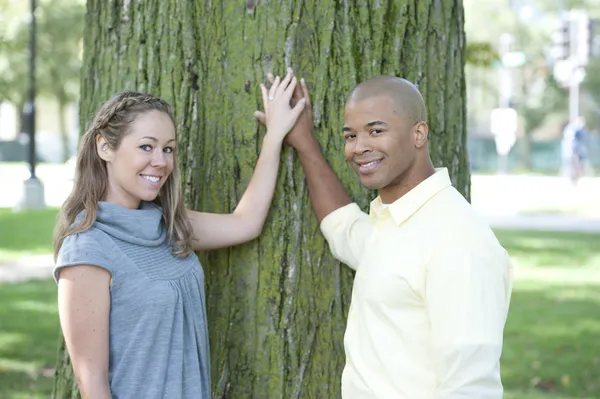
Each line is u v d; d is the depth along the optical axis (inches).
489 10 1569.9
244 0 111.7
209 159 114.3
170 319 93.0
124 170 94.1
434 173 96.9
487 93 1722.4
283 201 111.7
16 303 324.2
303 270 112.0
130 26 117.1
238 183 112.6
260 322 111.6
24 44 658.2
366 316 94.8
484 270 87.5
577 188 957.2
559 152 1633.9
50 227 555.8
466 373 85.6
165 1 114.9
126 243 92.7
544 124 1824.6
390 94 93.0
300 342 111.5
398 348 92.2
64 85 1192.2
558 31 795.4
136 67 116.5
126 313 91.2
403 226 94.0
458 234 89.3
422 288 90.9
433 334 88.6
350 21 112.7
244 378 112.3
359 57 113.3
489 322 86.4
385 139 93.0
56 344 267.3
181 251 97.3
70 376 123.3
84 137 96.0
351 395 96.1
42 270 398.3
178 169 99.7
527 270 415.8
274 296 111.3
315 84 111.5
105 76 119.5
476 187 975.0
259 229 109.0
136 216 94.1
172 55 114.7
